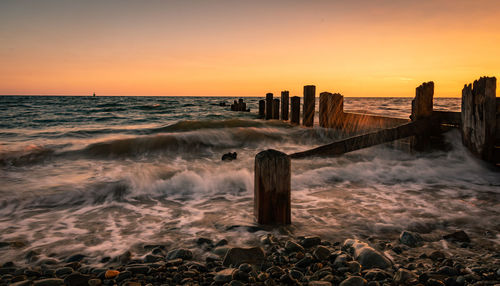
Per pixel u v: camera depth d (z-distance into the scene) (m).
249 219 3.63
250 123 13.17
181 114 24.20
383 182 5.43
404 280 2.27
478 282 2.23
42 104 40.16
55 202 4.32
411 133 6.76
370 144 6.81
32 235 3.22
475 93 5.77
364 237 3.15
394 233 3.25
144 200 4.48
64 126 14.88
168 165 6.89
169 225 3.49
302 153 7.05
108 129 12.58
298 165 6.54
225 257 2.61
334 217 3.70
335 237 3.13
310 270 2.46
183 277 2.36
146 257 2.69
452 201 4.34
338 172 5.91
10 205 4.14
